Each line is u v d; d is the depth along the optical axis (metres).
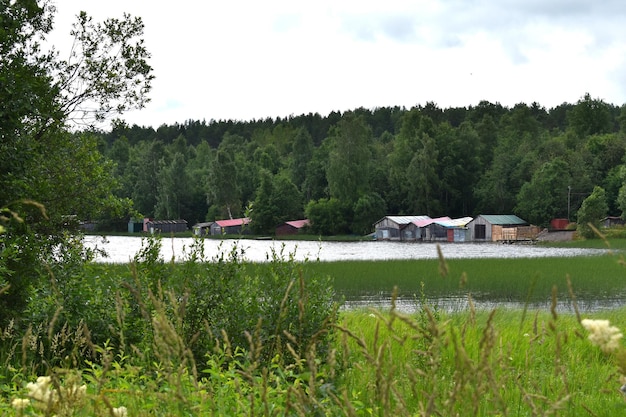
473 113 177.75
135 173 143.12
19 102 12.73
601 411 5.59
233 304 7.94
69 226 16.92
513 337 10.27
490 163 127.19
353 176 109.62
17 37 15.12
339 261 42.47
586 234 86.75
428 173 112.44
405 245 86.00
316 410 3.19
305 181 126.94
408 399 4.27
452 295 27.91
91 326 7.91
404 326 11.62
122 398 4.57
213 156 163.00
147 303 7.34
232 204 121.69
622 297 27.52
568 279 2.81
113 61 18.91
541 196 101.00
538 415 3.00
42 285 9.16
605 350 2.78
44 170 16.75
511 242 91.00
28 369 6.61
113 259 46.59
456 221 100.44
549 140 123.81
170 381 3.04
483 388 2.57
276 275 8.35
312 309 7.79
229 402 4.43
